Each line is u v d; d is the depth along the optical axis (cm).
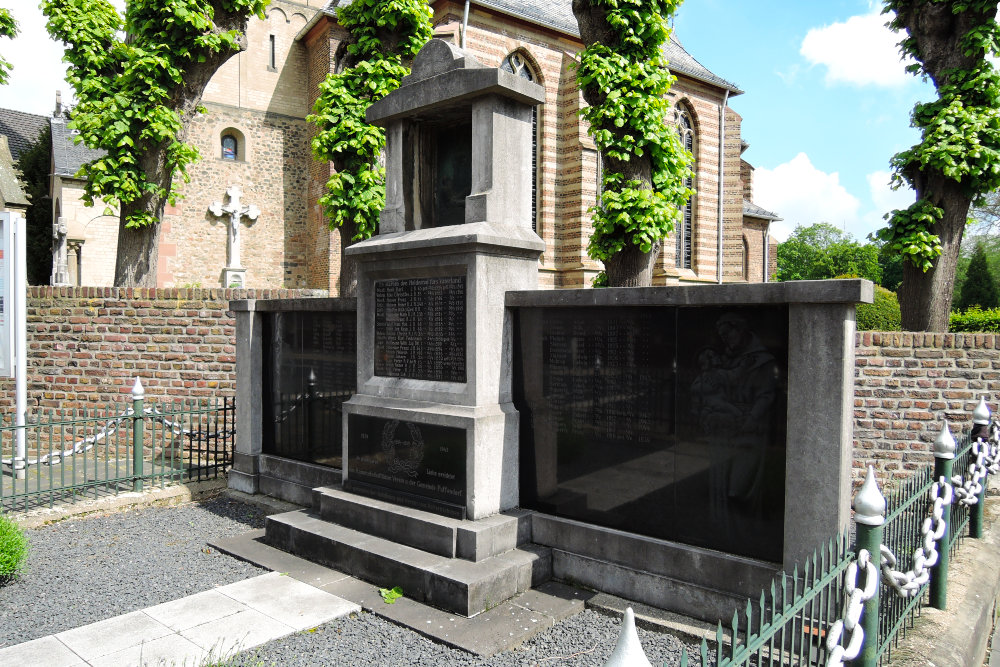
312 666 390
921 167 899
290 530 584
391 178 625
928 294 930
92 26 1075
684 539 460
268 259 2277
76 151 2295
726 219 2467
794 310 399
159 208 1117
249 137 2238
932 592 436
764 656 394
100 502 726
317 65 2216
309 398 732
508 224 562
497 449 538
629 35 1062
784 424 414
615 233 1094
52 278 2169
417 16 1041
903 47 969
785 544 405
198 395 983
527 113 584
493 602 468
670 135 1091
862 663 293
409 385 585
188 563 569
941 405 759
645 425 479
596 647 416
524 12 1923
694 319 454
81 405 1005
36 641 414
